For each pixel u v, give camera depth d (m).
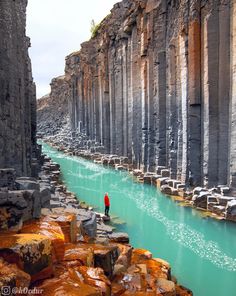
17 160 18.94
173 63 32.31
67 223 10.50
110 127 55.91
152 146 37.44
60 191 26.81
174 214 22.62
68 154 68.62
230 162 22.33
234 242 17.53
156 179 33.31
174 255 15.89
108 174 41.62
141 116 41.50
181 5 29.28
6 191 9.64
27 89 26.19
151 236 18.47
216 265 14.78
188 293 11.35
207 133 24.98
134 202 26.42
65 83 114.06
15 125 18.78
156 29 35.38
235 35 21.95
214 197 22.44
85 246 10.05
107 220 21.14
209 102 24.73
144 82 38.69
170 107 32.62
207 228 19.61
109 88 55.72
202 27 26.25
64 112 116.12
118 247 11.57
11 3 18.73
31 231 9.14
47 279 7.53
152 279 10.12
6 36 17.23
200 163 27.02
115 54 52.78
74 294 6.86
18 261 6.88
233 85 22.03
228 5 23.19
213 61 24.62
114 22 51.91
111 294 8.51
